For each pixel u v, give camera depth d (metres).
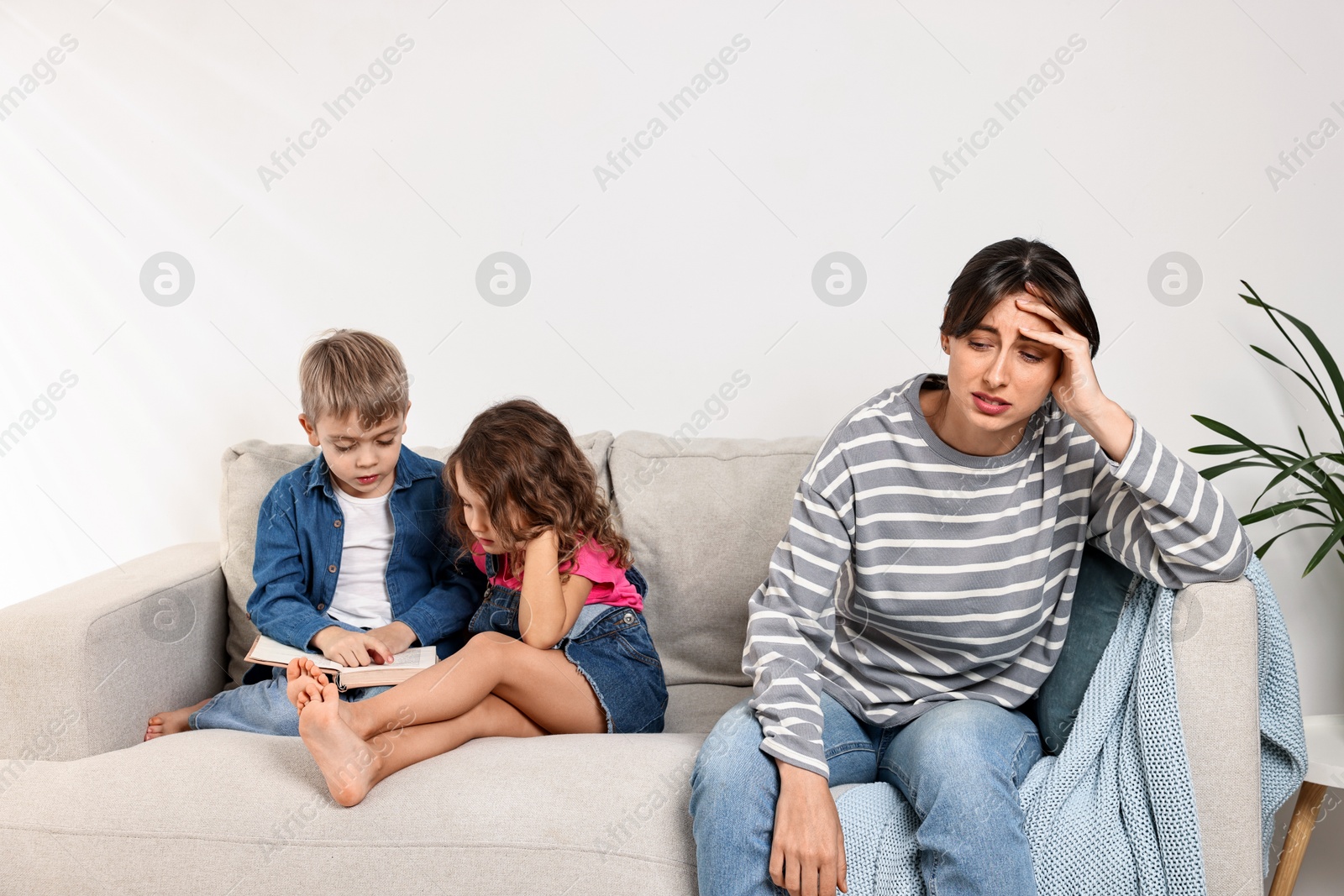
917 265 1.90
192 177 2.02
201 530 2.09
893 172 1.89
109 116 2.03
